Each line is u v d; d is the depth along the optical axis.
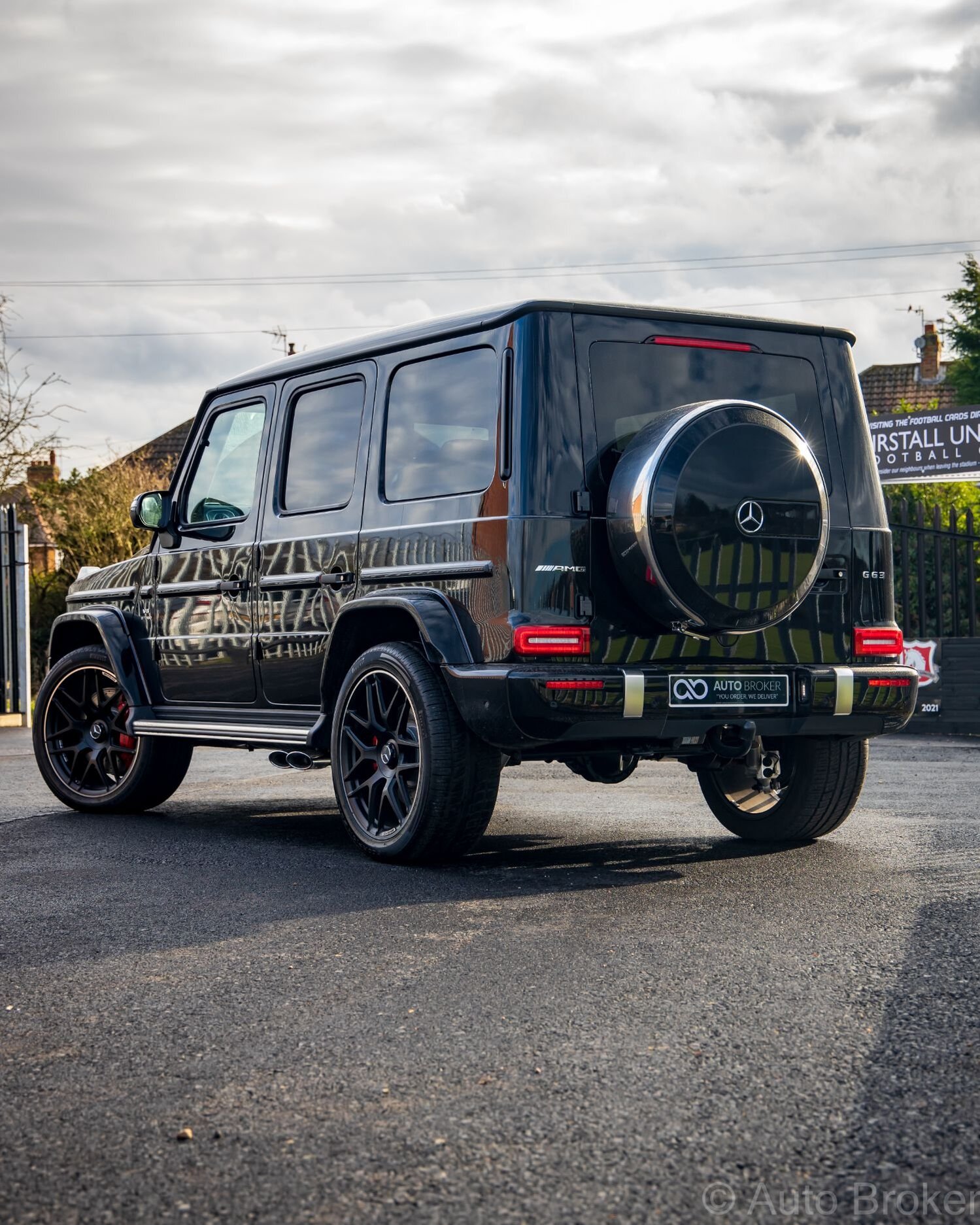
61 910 4.60
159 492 7.05
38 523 33.75
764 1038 3.09
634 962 3.78
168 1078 2.89
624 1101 2.70
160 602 7.06
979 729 12.12
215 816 7.09
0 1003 3.48
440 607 5.25
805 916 4.36
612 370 5.22
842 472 5.70
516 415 5.08
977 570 13.43
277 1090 2.80
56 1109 2.72
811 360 5.72
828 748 5.76
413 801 5.31
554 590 4.98
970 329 32.53
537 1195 2.29
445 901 4.66
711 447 4.98
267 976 3.70
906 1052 2.98
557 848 5.88
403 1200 2.28
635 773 9.27
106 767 7.35
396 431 5.73
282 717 6.34
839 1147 2.46
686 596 4.96
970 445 14.41
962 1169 2.37
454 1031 3.17
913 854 5.61
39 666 24.72
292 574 6.19
